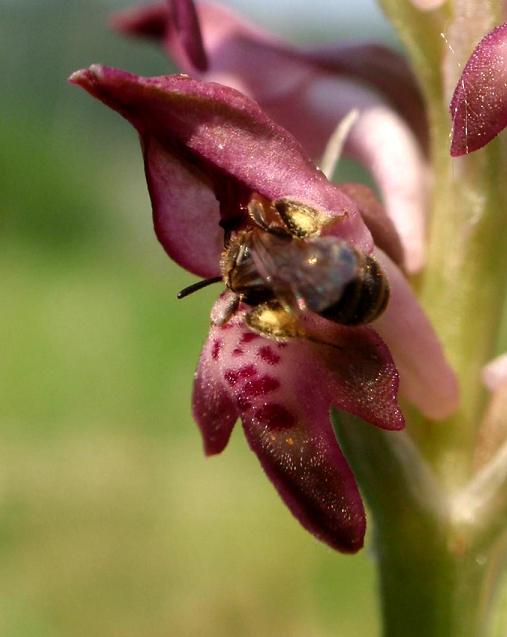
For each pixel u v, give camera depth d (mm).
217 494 245
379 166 84
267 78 87
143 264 429
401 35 80
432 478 80
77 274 406
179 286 393
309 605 202
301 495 73
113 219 469
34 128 515
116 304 369
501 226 80
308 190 72
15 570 219
